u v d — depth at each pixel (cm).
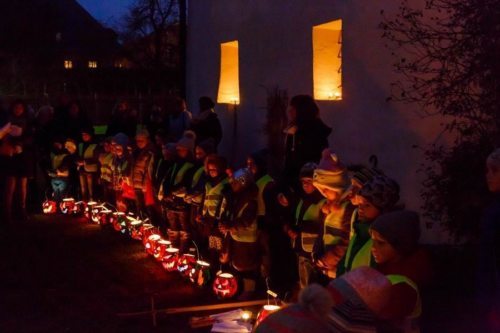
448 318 578
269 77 1219
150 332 574
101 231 1034
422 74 757
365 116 916
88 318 623
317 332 271
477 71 600
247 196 647
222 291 650
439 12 697
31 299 690
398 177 854
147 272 782
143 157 955
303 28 1094
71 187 1245
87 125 1286
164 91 2919
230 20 1375
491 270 404
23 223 1108
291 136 730
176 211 820
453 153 629
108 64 3822
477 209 602
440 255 734
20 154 1103
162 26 3512
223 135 1427
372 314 286
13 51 3281
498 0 578
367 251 409
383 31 859
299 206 587
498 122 599
